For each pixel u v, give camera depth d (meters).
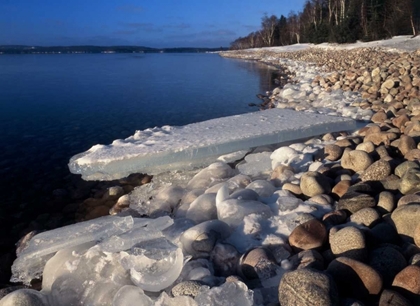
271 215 3.46
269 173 4.96
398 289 2.21
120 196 4.96
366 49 22.45
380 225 2.88
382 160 3.84
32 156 6.66
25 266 3.12
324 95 10.14
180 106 11.55
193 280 2.55
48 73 24.05
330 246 2.78
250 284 2.67
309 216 3.24
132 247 2.87
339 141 5.24
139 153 5.34
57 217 4.57
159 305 2.36
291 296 2.15
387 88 8.77
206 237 3.01
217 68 28.92
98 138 7.83
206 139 5.75
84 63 39.34
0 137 7.85
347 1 37.16
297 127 6.17
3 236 4.16
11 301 2.44
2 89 15.16
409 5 29.58
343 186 3.77
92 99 12.76
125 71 26.30
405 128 5.24
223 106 11.52
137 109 11.03
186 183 5.02
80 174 5.66
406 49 19.94
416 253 2.52
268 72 23.14
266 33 62.03
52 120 9.42
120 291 2.48
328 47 31.95
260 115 7.12
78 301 2.60
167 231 3.37
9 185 5.46
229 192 3.93
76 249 2.99
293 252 2.94
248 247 3.05
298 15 54.66
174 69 28.36
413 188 3.38
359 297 2.27
